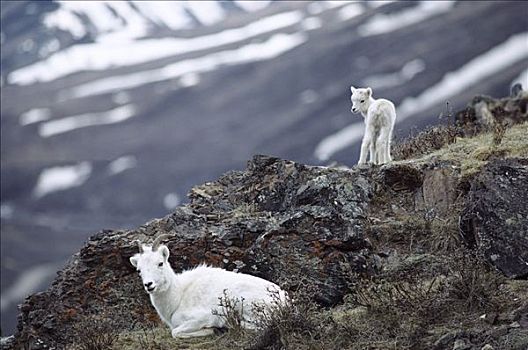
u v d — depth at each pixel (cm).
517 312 3180
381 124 4962
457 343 3055
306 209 4216
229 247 4222
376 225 4206
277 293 3609
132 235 4400
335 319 3484
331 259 4028
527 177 3900
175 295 3747
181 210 4541
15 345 4188
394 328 3269
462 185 4278
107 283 4241
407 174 4431
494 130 4834
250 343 3353
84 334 3784
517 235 3697
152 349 3553
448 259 3925
